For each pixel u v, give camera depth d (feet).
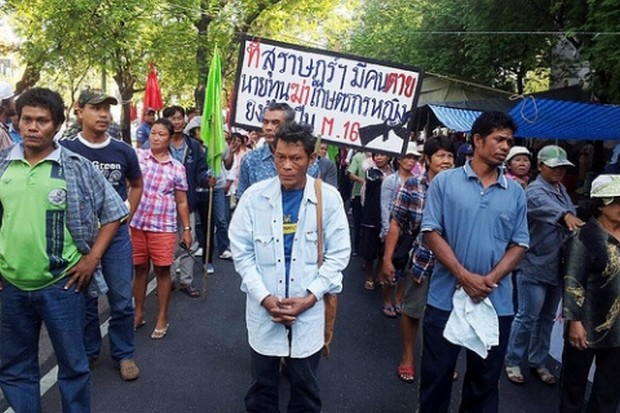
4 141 16.22
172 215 15.85
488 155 9.79
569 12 37.78
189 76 52.44
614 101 32.68
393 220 14.56
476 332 9.69
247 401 10.21
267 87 15.15
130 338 13.53
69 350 9.98
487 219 9.88
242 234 9.57
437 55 59.31
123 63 48.91
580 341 10.50
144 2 42.98
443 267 10.37
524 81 59.72
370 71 14.75
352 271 25.05
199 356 14.88
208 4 51.24
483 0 46.80
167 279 16.05
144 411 11.98
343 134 14.97
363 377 14.25
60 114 9.50
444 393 10.61
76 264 9.93
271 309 9.18
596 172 42.78
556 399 13.44
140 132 25.38
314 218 9.36
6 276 9.61
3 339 9.99
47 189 9.46
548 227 13.60
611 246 10.37
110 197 10.40
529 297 13.85
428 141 14.57
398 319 18.84
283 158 9.11
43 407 11.98
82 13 42.34
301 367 9.57
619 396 10.90
